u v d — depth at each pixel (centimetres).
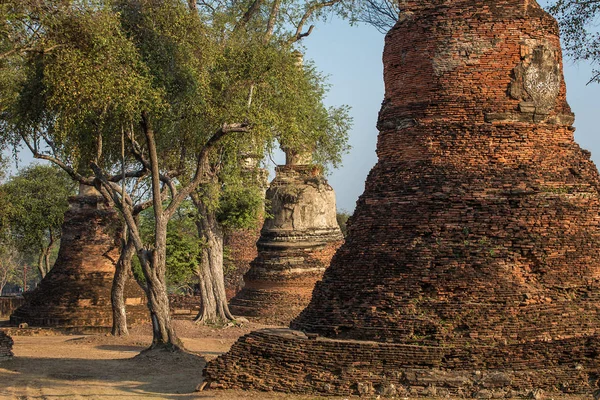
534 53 1972
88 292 3859
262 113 3003
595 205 1930
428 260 1838
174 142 3127
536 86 1961
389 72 2089
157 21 2736
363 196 2066
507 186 1889
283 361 1831
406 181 1961
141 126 2802
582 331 1773
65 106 2539
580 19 2556
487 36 1970
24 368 2488
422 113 1991
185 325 3788
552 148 1956
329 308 1911
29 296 4034
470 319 1762
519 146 1934
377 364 1759
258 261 4275
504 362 1716
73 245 3950
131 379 2297
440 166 1938
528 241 1841
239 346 1895
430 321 1770
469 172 1916
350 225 2056
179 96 2795
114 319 3472
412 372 1728
